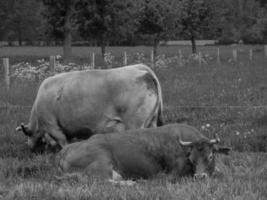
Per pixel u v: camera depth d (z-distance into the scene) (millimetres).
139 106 13586
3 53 78562
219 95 23359
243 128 16562
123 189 9922
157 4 55625
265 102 21375
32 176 11609
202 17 64125
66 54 57750
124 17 57719
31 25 107312
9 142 15297
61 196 9508
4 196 9656
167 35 57000
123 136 11523
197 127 16859
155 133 11570
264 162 12664
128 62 45438
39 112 14484
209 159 10961
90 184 10352
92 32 58188
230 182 10484
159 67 41125
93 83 13906
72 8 57000
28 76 28484
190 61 50000
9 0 100000
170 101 21797
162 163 11469
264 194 9625
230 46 98875
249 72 36812
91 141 11414
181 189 9859
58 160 11648
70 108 14062
